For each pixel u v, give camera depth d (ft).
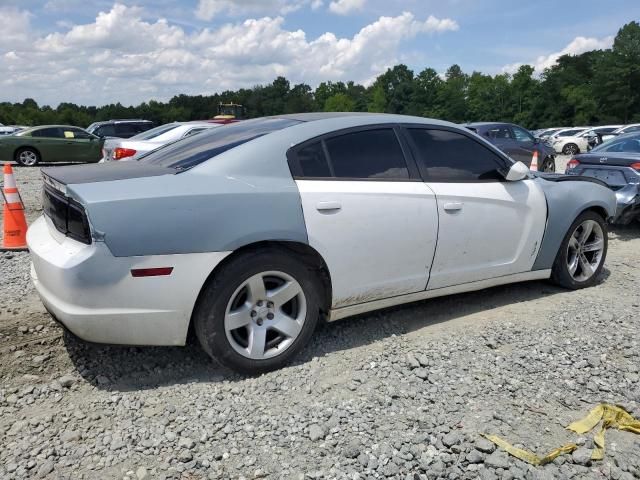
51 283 9.96
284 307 11.54
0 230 24.49
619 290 16.63
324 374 11.09
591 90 251.19
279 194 10.89
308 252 11.51
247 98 375.04
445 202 13.12
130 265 9.61
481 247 13.97
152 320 9.98
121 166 11.81
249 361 10.85
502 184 14.48
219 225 10.16
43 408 9.96
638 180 23.75
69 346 12.30
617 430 9.23
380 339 12.88
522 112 269.64
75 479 7.97
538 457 8.40
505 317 14.25
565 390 10.47
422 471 8.16
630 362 11.62
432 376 10.91
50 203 11.06
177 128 35.81
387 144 12.82
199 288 10.14
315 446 8.73
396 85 342.03
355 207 11.73
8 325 13.21
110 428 9.27
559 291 16.51
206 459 8.39
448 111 307.99
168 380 10.97
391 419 9.46
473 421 9.39
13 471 8.10
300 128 11.98
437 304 15.28
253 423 9.35
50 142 64.80
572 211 15.76
